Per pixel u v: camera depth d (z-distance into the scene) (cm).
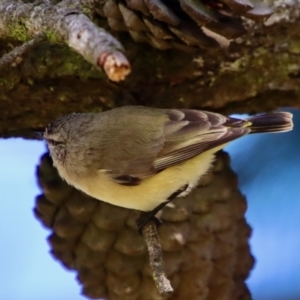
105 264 281
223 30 278
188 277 280
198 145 280
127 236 280
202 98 283
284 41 282
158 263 279
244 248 282
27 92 283
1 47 283
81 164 281
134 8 279
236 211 282
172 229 280
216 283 281
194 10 277
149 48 282
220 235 281
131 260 280
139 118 281
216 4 279
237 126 280
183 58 282
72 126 281
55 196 281
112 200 281
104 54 273
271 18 282
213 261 281
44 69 282
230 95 283
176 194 281
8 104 283
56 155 282
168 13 278
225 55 282
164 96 283
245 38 282
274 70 283
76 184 281
